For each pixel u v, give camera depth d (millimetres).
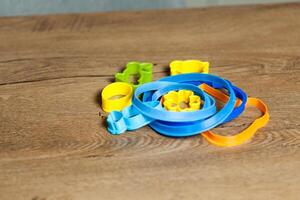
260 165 440
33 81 574
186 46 651
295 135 476
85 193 414
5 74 590
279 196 406
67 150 462
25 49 649
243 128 489
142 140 474
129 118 480
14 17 743
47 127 494
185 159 449
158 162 446
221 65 603
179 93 521
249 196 407
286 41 658
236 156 452
